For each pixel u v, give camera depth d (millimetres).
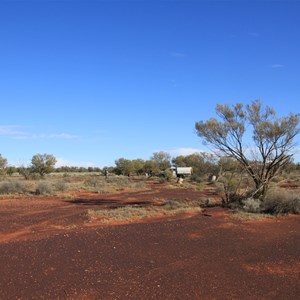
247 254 12906
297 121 24062
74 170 128500
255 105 25078
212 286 9633
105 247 13352
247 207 23000
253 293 9211
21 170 67312
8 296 8625
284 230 17406
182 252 12945
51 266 10945
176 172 70375
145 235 15578
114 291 9094
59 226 18219
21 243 13805
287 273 10852
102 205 27641
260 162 25391
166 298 8734
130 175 85875
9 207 25812
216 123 25281
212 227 17703
